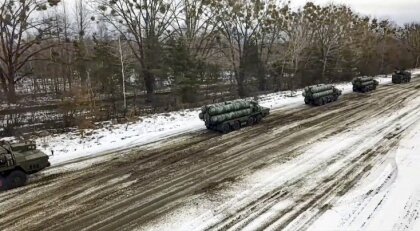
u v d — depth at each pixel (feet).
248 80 143.43
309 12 148.15
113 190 45.52
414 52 261.03
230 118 73.46
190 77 109.70
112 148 64.18
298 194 42.32
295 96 119.96
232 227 35.50
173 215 38.42
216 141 66.44
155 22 123.34
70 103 82.07
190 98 110.01
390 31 220.84
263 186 45.06
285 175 48.42
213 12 127.65
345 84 156.15
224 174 49.67
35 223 37.78
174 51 109.19
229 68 138.72
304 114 89.81
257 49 142.82
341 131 70.95
